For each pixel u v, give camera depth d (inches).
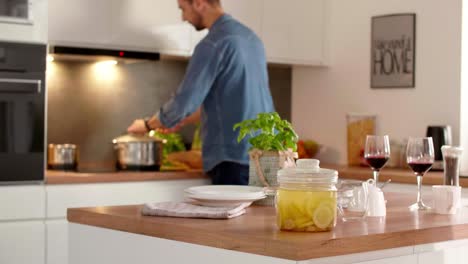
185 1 165.9
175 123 165.9
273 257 73.6
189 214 90.6
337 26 206.8
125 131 192.7
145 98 195.6
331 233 78.2
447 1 183.3
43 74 156.6
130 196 162.1
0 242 149.2
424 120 187.5
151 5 175.3
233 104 161.0
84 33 166.6
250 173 111.0
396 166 190.2
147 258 88.4
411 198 118.0
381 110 196.4
